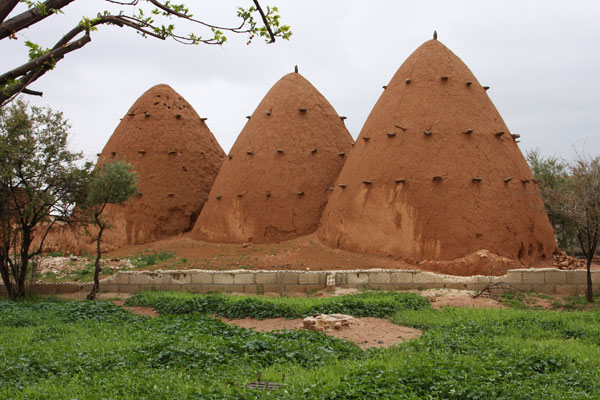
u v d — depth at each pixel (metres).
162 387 6.57
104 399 6.12
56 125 16.94
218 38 4.71
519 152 20.70
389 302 13.32
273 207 22.56
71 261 21.69
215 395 6.21
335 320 11.11
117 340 9.78
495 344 8.79
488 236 18.22
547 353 7.89
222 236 23.36
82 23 4.11
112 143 27.28
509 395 6.16
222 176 24.61
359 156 21.28
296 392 6.32
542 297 15.69
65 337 10.12
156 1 4.29
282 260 19.05
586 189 15.29
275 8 4.70
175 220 25.78
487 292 16.22
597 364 7.68
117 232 25.52
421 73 21.00
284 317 12.71
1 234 17.27
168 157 26.31
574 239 25.41
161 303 14.42
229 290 17.17
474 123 19.88
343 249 20.36
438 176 18.89
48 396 6.46
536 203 19.86
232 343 8.80
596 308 14.15
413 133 20.00
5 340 9.75
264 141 23.69
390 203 19.58
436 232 18.44
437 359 7.60
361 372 7.03
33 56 4.08
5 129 15.92
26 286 17.73
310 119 24.02
